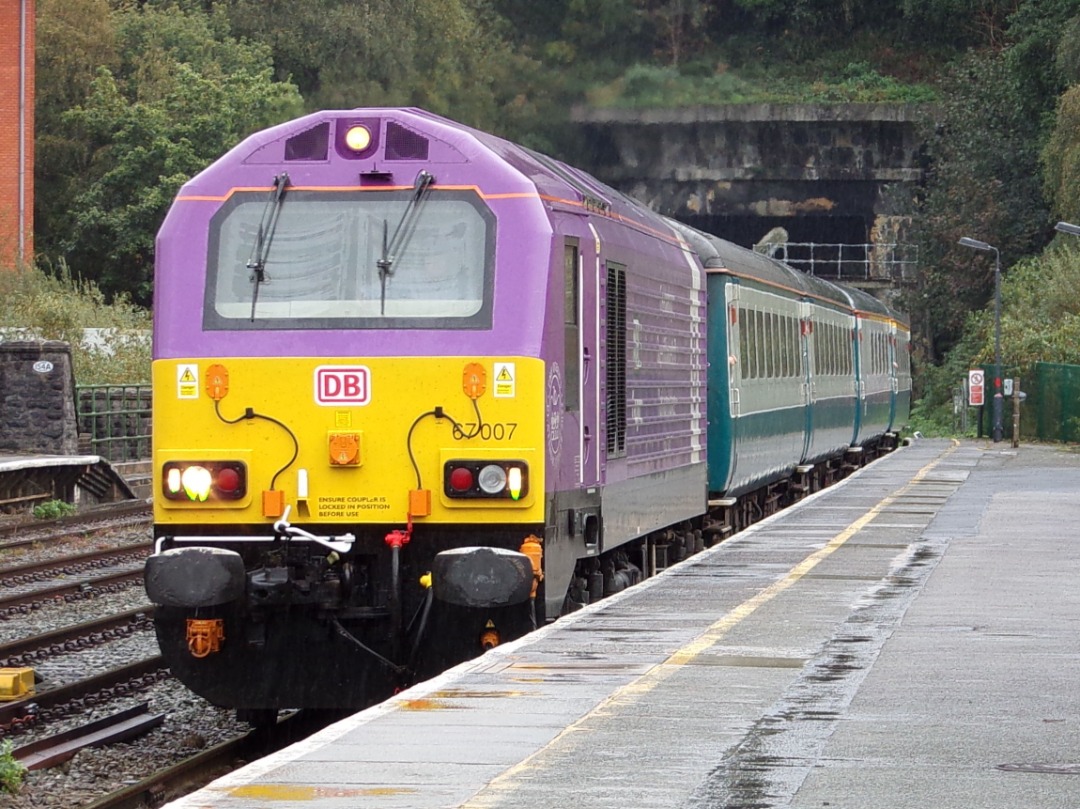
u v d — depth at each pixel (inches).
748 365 2591.0
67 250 7332.7
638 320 1760.6
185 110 7401.6
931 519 2581.2
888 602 1573.6
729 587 1690.5
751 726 976.3
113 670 1647.4
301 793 808.3
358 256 1366.9
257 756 1405.0
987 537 2263.8
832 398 3757.4
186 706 1572.3
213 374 1355.8
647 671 1175.0
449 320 1348.4
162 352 1366.9
